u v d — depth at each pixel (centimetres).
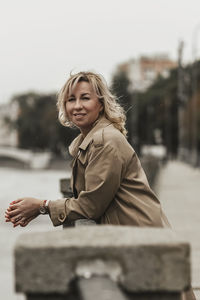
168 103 8756
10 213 326
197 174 3725
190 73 5841
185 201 1858
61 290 190
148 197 312
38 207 323
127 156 308
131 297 193
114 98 349
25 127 13138
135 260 188
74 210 308
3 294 835
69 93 344
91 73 344
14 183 5153
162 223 308
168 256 188
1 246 1370
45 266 190
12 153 9281
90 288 178
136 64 9694
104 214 312
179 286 189
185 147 6700
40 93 13688
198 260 839
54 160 9206
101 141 307
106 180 300
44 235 202
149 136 9925
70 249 188
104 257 188
